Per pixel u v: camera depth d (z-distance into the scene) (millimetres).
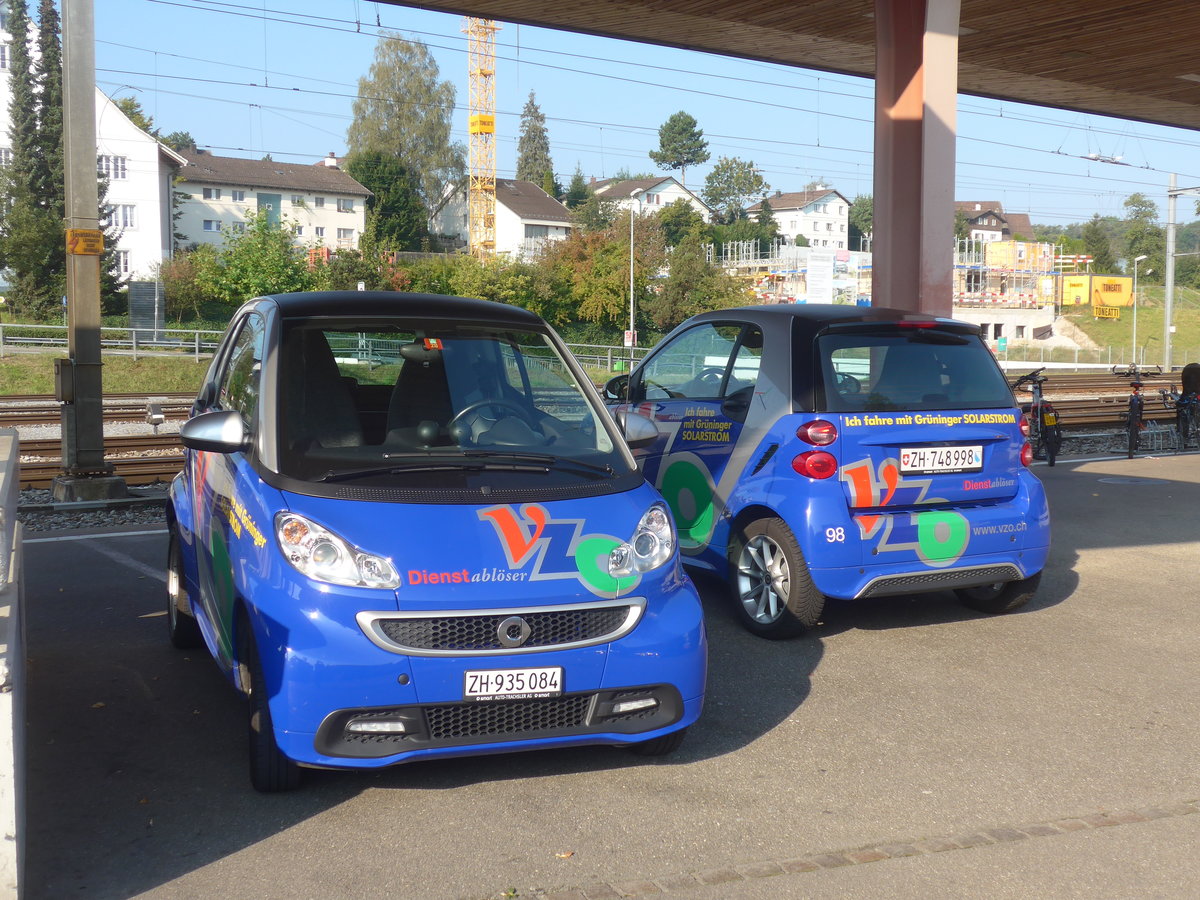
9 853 2979
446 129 91938
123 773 4254
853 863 3607
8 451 4281
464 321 5008
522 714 3902
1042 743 4668
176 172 69688
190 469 5508
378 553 3809
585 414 4867
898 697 5230
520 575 3877
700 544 6676
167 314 51531
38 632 6180
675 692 4086
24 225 52562
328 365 4594
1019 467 6367
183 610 5566
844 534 5848
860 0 12094
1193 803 4094
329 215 84500
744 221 121125
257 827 3811
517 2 12227
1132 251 154375
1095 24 13094
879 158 11305
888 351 6266
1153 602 7078
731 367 6656
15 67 54594
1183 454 16281
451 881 3463
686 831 3822
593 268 62938
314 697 3703
